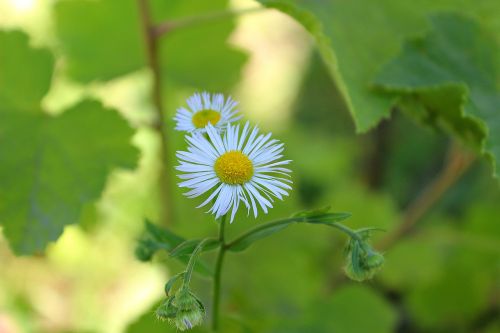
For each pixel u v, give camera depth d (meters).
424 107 0.22
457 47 0.23
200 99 0.18
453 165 0.27
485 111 0.22
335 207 0.32
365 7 0.23
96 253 0.34
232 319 0.21
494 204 0.33
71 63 0.27
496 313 0.31
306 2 0.22
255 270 0.27
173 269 0.25
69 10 0.26
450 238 0.30
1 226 0.21
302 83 0.47
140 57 0.27
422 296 0.31
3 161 0.22
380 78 0.21
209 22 0.27
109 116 0.23
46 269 0.34
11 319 0.31
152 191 0.32
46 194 0.22
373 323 0.27
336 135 0.43
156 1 0.26
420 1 0.23
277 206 0.27
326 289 0.32
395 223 0.32
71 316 0.33
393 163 0.40
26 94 0.23
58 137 0.23
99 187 0.22
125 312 0.33
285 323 0.27
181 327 0.17
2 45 0.23
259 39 0.51
